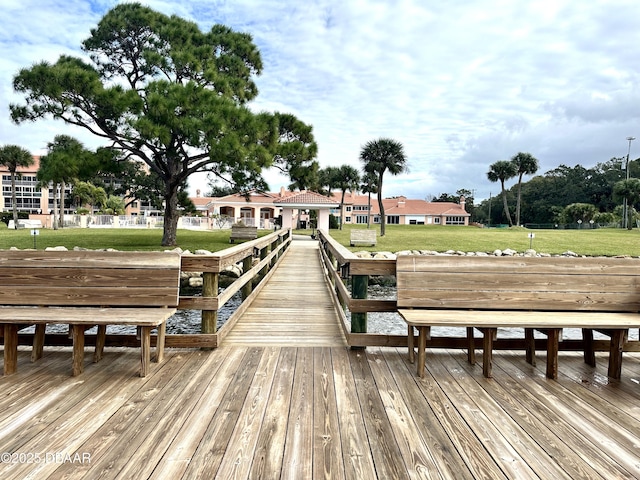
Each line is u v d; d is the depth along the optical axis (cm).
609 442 204
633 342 310
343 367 308
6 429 207
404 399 252
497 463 184
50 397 246
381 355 338
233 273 1148
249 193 1694
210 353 335
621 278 330
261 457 185
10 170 3009
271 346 358
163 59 1441
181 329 640
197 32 1725
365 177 3547
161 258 319
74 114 1331
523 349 343
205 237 2047
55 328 623
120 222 3212
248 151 1245
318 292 661
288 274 889
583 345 330
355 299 342
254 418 223
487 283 326
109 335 329
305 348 353
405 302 323
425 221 5841
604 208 5897
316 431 210
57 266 315
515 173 5116
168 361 314
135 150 1465
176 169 1614
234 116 1239
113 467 175
